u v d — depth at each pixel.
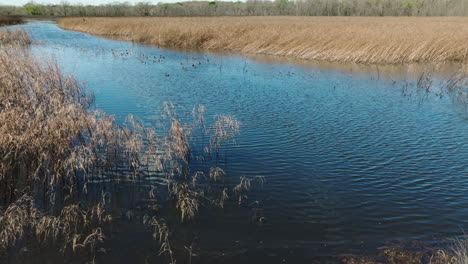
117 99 13.02
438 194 6.62
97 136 8.03
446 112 12.03
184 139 8.33
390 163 7.97
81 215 5.89
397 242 5.20
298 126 10.45
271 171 7.57
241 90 14.83
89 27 46.94
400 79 17.33
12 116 7.29
